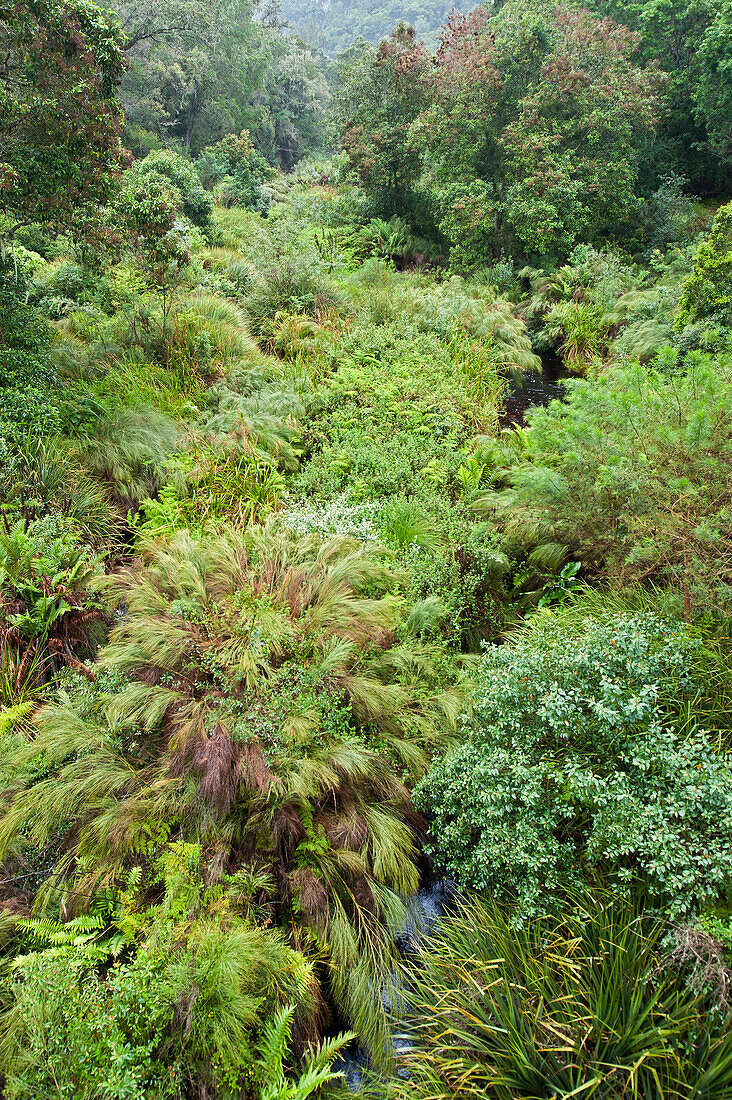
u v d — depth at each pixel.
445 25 20.11
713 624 3.91
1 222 8.12
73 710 3.71
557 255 17.42
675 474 4.71
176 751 3.42
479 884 3.11
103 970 2.81
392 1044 2.86
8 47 6.18
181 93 32.16
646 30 22.31
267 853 3.25
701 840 2.64
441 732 3.90
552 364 13.64
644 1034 2.28
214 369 9.02
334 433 7.80
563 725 3.06
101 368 8.22
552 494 5.39
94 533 5.86
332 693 3.72
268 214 22.95
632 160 18.72
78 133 6.52
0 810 3.27
